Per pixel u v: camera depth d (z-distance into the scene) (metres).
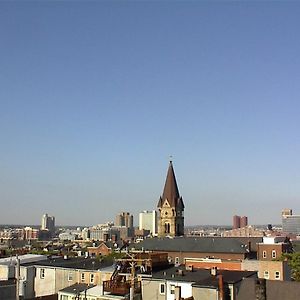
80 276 83.12
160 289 65.38
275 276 93.06
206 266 111.44
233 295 57.31
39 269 87.19
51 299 74.94
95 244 191.62
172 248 139.88
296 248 151.50
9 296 76.94
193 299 59.22
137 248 144.12
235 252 130.38
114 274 72.00
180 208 188.00
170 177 189.38
